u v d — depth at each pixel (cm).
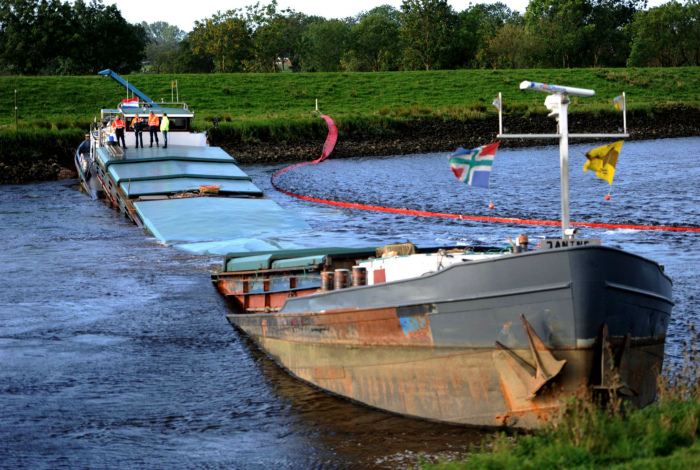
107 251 3228
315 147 7962
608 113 9875
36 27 14925
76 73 15262
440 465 1173
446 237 3428
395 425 1517
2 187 5694
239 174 4556
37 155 6500
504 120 9406
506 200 4612
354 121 8569
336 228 3700
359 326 1597
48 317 2272
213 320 2239
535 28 16825
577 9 17450
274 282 2186
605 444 1142
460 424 1492
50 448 1412
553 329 1370
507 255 1395
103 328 2167
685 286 2417
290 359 1819
